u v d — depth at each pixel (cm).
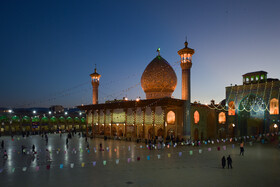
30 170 1756
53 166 1895
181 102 3797
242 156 2405
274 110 4403
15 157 2358
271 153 2612
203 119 4578
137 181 1455
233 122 4844
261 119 4675
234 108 4912
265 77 4647
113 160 2158
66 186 1362
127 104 4397
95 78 5538
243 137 4434
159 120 3969
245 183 1423
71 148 3050
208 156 2397
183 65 3797
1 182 1445
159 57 4606
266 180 1491
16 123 6931
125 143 3688
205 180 1483
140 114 4291
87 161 2109
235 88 4897
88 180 1481
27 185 1381
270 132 4341
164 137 3816
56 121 7725
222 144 3578
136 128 4384
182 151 2770
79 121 8212
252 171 1731
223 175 1609
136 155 2456
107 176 1576
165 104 3806
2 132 6444
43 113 7262
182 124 3791
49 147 3175
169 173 1658
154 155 2458
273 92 4397
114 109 4794
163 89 4441
